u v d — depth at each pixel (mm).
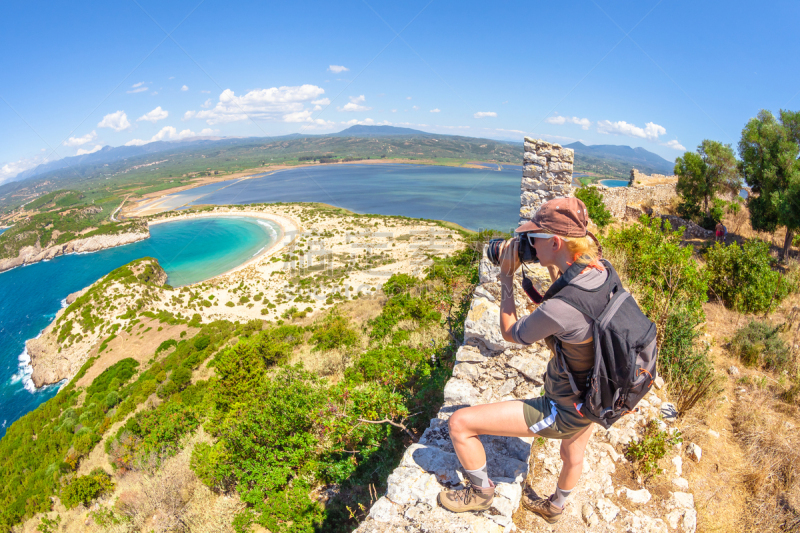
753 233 22391
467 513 2203
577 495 2770
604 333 1563
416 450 2660
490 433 2006
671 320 5176
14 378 53750
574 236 1640
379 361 9195
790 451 3412
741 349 5777
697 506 2975
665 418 3848
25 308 85375
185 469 8812
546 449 3006
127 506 9109
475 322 3820
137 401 26094
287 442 7156
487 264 4223
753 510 2977
